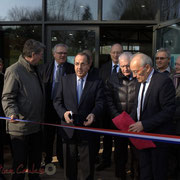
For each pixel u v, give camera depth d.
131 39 7.40
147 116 1.93
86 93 2.27
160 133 1.91
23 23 4.93
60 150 3.11
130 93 2.46
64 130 2.29
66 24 4.90
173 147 2.58
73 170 2.29
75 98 2.28
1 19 5.02
